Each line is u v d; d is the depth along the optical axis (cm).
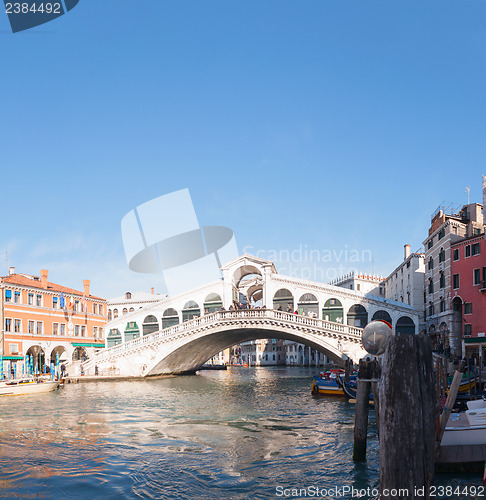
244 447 1338
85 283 5016
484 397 1702
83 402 2423
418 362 589
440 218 3866
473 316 3253
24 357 3941
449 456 1017
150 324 4859
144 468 1122
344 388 2419
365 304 4194
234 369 7556
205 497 930
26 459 1205
